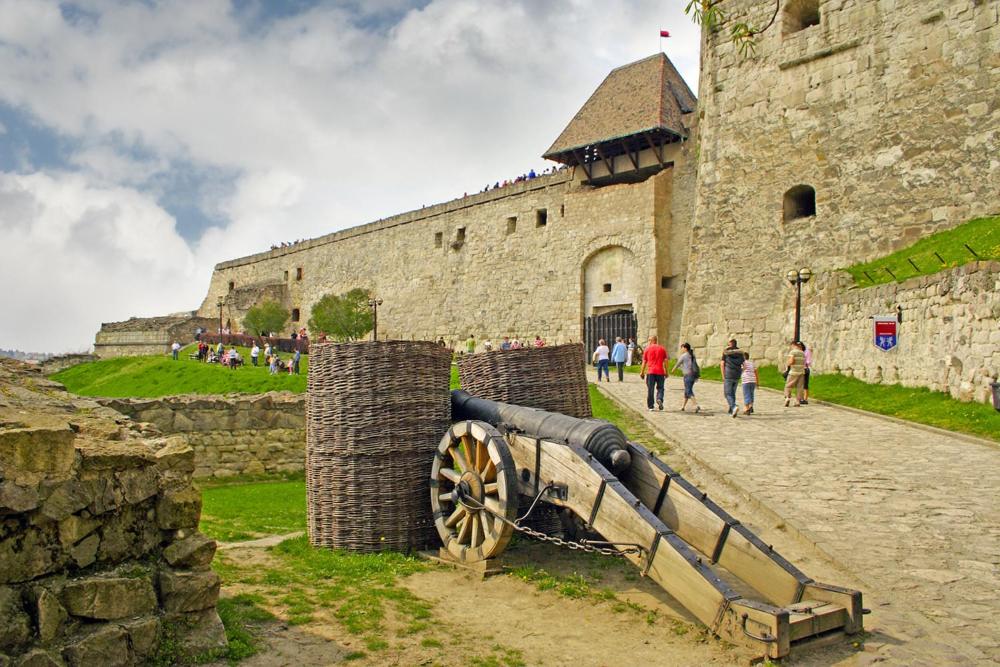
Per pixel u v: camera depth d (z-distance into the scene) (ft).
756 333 82.17
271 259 201.77
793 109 82.53
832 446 38.50
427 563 21.79
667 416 51.16
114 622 12.83
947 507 26.09
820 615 14.97
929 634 15.62
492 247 136.46
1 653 11.44
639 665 14.65
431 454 23.36
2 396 14.53
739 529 17.58
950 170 71.82
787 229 81.87
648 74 116.67
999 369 42.68
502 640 15.92
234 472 45.27
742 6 87.40
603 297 116.16
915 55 74.74
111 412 15.80
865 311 60.59
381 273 162.71
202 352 132.05
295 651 14.67
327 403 23.35
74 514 12.65
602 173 118.62
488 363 26.27
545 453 20.38
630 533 17.61
